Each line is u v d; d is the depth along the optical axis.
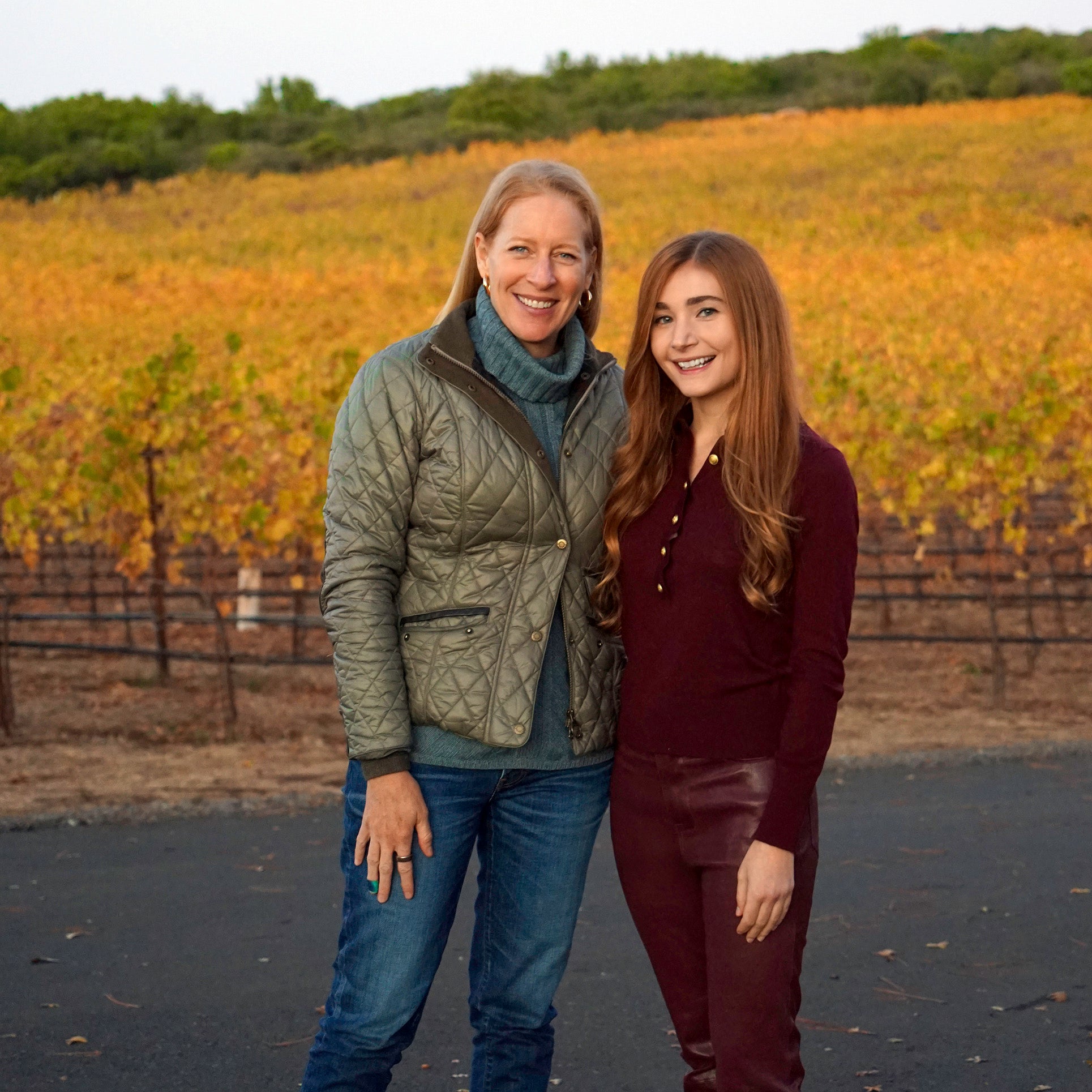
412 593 1.99
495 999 2.06
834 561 1.86
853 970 3.16
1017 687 6.96
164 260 32.97
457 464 1.94
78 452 7.88
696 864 1.94
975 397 8.52
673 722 1.95
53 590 9.66
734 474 1.89
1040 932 3.39
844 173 41.75
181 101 66.25
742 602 1.92
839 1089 2.53
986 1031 2.79
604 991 3.03
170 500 7.77
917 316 15.95
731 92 73.38
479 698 1.92
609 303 19.12
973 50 76.25
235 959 3.22
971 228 32.16
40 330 19.12
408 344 2.01
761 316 1.90
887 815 4.56
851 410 8.63
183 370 7.50
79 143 61.19
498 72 68.19
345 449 1.97
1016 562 8.67
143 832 4.42
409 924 1.91
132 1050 2.69
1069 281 22.02
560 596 2.01
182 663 7.70
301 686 7.11
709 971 1.91
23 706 6.55
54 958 3.23
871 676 7.27
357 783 1.96
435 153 56.03
